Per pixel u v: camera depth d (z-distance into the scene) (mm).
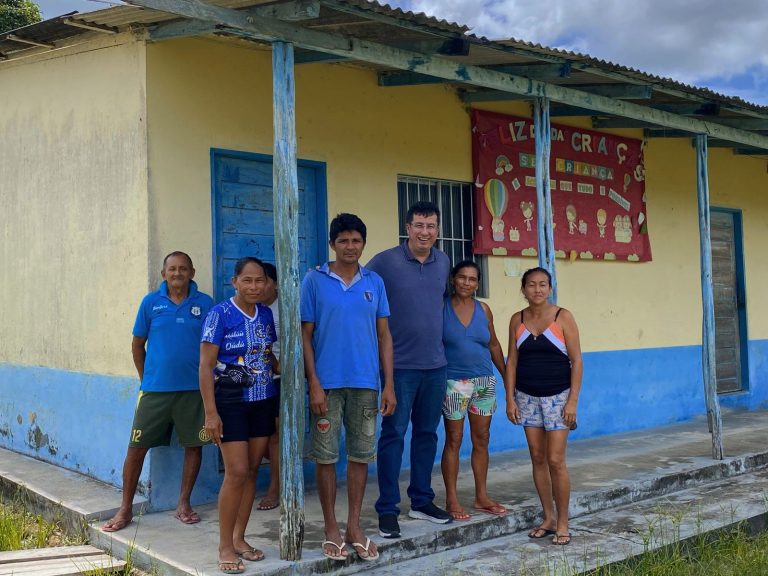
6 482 6496
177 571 4691
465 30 5363
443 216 7949
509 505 6000
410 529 5371
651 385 9766
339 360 4863
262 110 6539
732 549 5594
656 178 10039
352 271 5031
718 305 11055
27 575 4773
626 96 7062
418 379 5375
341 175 7051
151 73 5930
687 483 7176
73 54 6586
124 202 6074
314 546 5039
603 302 9320
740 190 11312
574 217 8977
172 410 5465
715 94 7348
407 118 7559
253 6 4742
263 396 4785
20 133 7309
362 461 4953
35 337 7180
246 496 4855
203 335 4656
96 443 6426
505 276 8305
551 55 6070
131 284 6020
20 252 7367
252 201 6559
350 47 5348
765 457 8062
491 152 8195
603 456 7883
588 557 5250
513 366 5758
